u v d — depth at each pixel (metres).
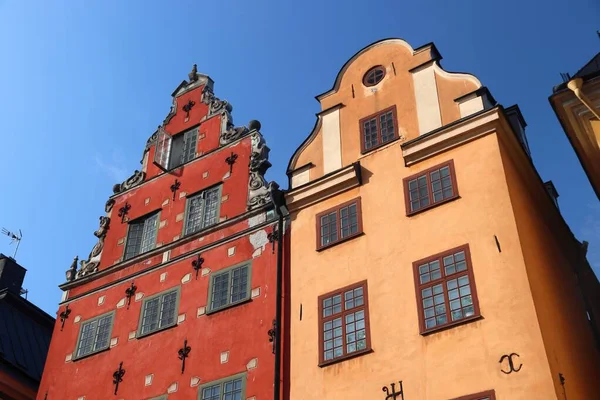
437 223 15.98
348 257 16.97
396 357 14.66
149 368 18.70
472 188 15.95
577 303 18.56
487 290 14.30
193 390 17.42
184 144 23.78
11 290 28.31
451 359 13.95
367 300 15.91
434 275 15.27
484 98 17.38
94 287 22.05
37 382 24.12
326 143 19.61
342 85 20.50
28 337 25.88
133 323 20.08
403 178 17.33
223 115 23.41
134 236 22.55
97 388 19.33
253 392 16.41
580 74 15.27
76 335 21.17
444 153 17.02
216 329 18.14
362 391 14.70
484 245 14.95
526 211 16.53
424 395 13.88
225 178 21.47
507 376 13.14
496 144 16.23
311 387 15.49
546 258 16.73
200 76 25.55
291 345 16.52
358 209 17.56
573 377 14.30
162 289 20.19
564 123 15.44
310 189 18.69
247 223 19.67
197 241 20.44
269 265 18.33
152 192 23.17
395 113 18.77
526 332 13.41
